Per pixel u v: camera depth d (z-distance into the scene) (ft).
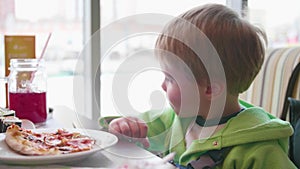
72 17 5.66
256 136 2.84
